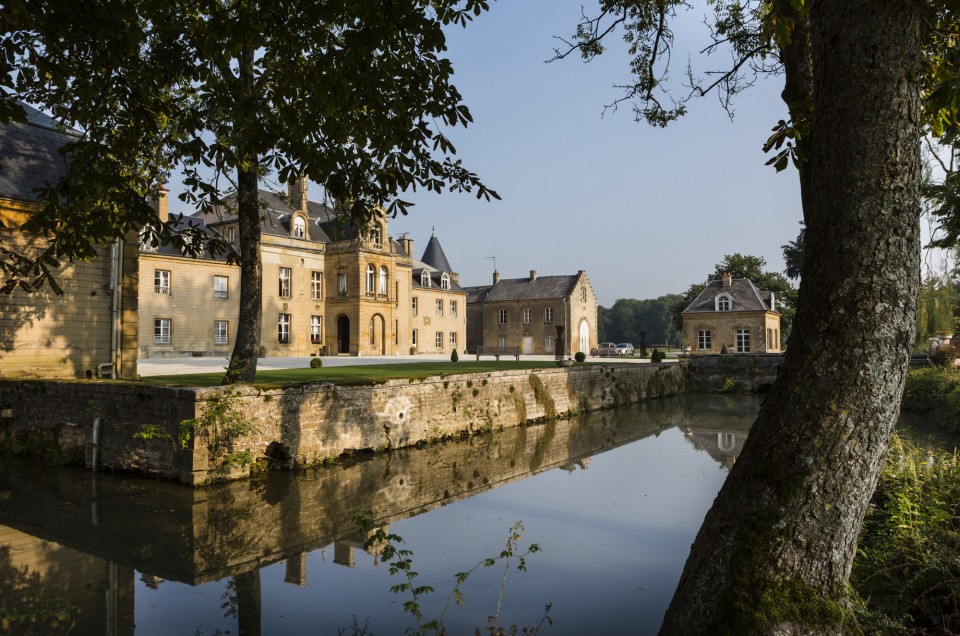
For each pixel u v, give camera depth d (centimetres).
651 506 988
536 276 5869
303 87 563
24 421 1321
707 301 4453
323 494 1036
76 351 1449
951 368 2164
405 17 508
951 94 389
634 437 1764
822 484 313
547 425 1945
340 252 3916
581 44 794
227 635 533
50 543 788
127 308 1528
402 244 5100
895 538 508
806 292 335
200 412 1062
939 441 1441
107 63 540
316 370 2000
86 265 1470
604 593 630
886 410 313
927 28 434
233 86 588
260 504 967
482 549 774
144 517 895
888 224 312
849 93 317
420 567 709
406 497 1040
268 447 1182
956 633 388
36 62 509
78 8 472
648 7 786
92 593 633
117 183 612
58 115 677
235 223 3475
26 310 1381
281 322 3744
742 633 302
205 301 3341
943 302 2306
